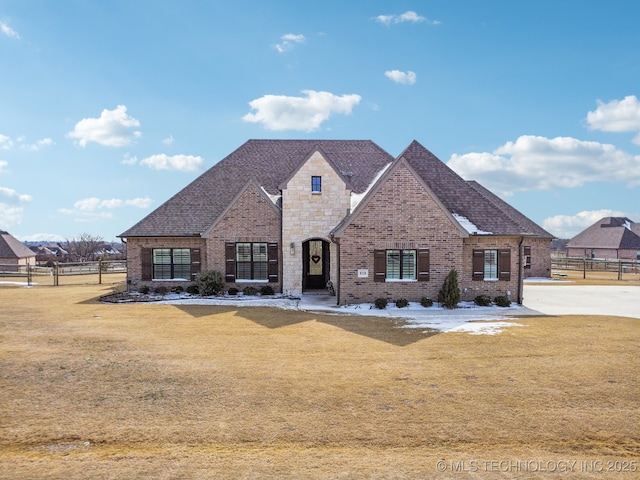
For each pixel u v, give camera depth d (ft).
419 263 66.23
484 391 30.07
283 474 19.72
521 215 118.32
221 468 20.24
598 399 28.71
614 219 225.97
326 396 29.09
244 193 78.43
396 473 19.90
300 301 70.28
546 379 32.48
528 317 57.21
